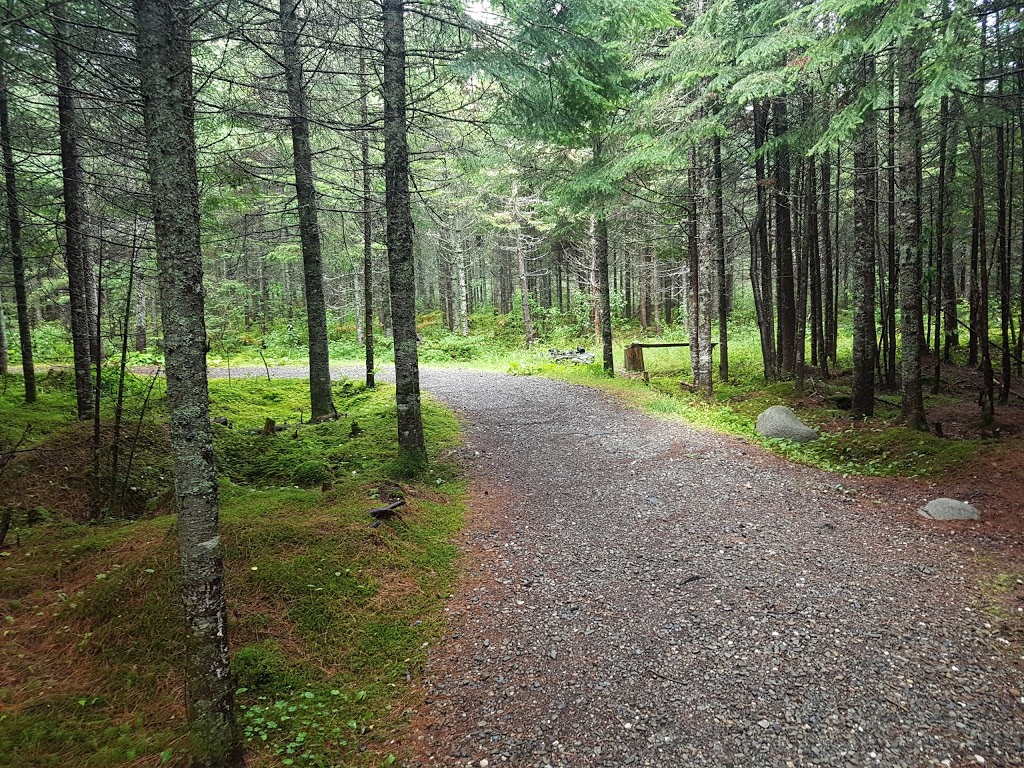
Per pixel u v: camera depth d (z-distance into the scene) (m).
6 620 4.10
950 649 3.97
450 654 4.30
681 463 8.63
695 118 11.62
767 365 14.88
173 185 2.78
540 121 8.20
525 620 4.71
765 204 14.35
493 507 7.21
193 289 2.86
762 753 3.17
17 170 7.91
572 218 18.33
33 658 3.78
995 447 7.25
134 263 7.38
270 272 32.69
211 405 11.98
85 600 4.25
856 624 4.34
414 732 3.53
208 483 2.93
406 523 6.15
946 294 16.47
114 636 3.97
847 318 22.75
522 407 12.74
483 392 14.70
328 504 6.33
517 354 22.66
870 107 7.56
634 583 5.22
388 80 7.20
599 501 7.33
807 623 4.40
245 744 3.31
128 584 4.37
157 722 3.37
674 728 3.41
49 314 23.91
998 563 5.06
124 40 5.18
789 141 10.55
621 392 13.72
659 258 18.41
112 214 8.92
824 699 3.56
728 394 13.80
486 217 24.02
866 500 6.85
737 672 3.88
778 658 4.00
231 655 3.94
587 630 4.52
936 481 7.06
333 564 5.05
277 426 10.76
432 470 8.27
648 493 7.51
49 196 9.23
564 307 35.62
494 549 6.05
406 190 7.55
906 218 8.34
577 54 7.29
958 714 3.36
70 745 3.10
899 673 3.75
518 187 22.97
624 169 11.02
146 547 4.92
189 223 2.84
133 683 3.64
